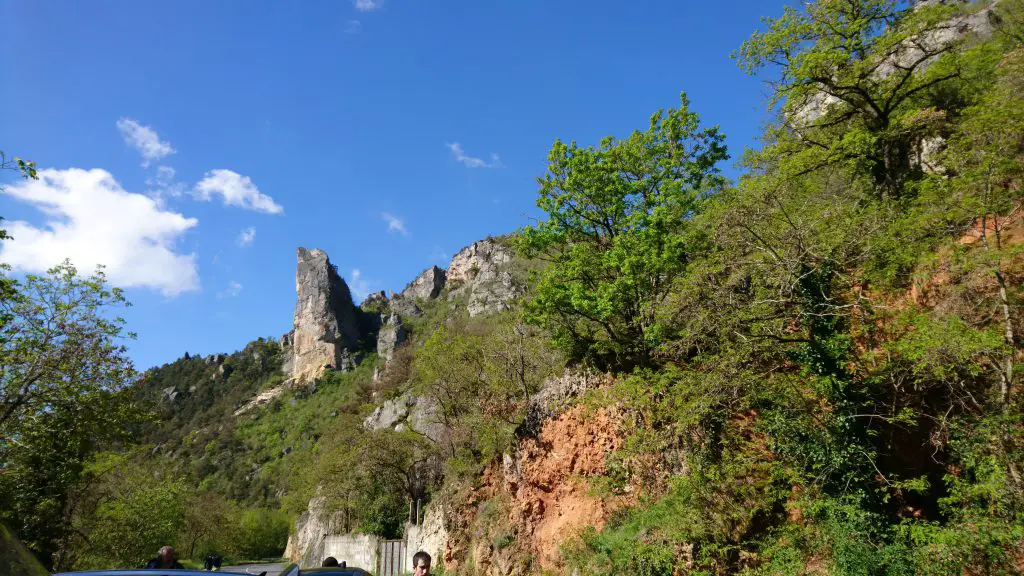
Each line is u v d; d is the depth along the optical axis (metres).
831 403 12.70
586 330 22.20
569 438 20.27
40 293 20.42
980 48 17.05
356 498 44.41
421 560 7.60
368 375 133.12
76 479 22.14
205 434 140.75
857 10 19.03
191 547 61.06
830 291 13.45
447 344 33.38
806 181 18.80
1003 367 11.43
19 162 11.36
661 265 18.30
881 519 11.52
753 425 14.34
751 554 13.18
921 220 12.85
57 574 4.97
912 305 12.93
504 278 79.38
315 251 170.38
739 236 13.85
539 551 19.64
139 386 23.34
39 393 19.50
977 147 13.11
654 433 15.95
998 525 9.71
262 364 179.50
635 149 21.72
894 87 18.41
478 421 26.31
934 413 12.81
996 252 11.49
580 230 22.52
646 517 15.54
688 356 17.44
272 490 107.44
